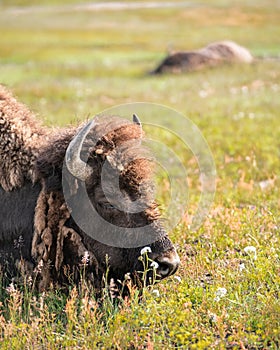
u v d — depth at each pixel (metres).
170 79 83.31
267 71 83.88
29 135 18.72
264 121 48.72
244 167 34.28
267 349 14.77
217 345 15.03
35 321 16.17
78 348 15.44
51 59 115.12
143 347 15.42
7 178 18.33
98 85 77.06
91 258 17.61
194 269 19.41
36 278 18.03
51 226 17.62
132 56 121.00
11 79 82.12
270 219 23.75
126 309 16.41
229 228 23.23
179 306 16.98
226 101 60.19
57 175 17.62
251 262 19.09
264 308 16.27
